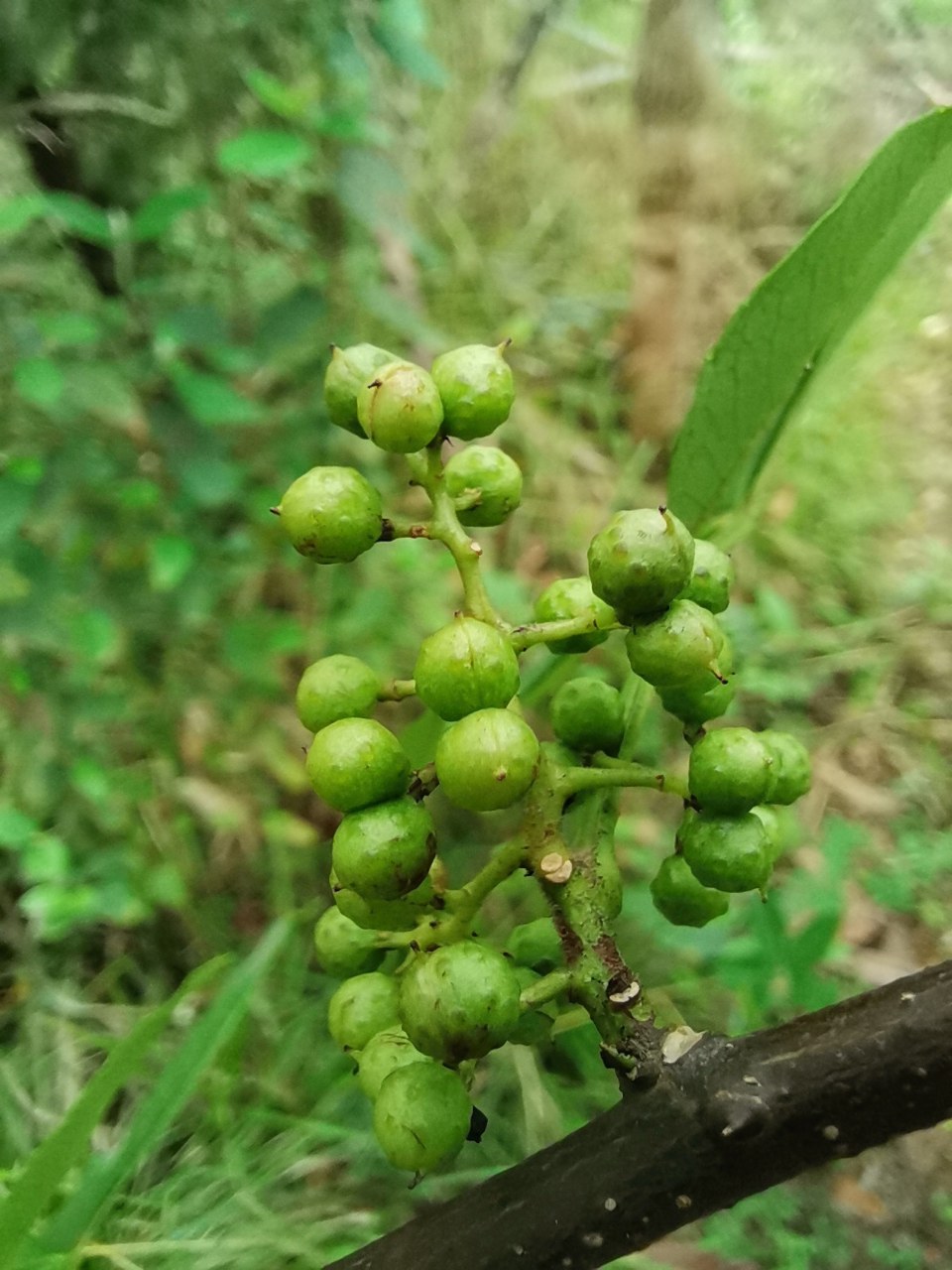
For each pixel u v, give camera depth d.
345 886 0.08
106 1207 0.15
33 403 0.22
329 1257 0.16
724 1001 0.20
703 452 0.11
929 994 0.07
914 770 0.28
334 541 0.09
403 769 0.08
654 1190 0.07
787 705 0.30
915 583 0.33
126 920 0.21
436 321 0.35
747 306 0.10
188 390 0.20
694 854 0.09
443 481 0.09
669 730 0.27
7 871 0.22
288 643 0.24
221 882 0.24
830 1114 0.07
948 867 0.25
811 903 0.19
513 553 0.32
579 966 0.08
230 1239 0.16
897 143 0.08
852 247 0.09
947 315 0.40
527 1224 0.07
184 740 0.25
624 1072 0.07
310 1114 0.19
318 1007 0.20
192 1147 0.17
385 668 0.26
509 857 0.08
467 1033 0.08
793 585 0.33
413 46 0.21
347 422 0.09
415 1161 0.08
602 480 0.34
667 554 0.08
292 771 0.25
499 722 0.08
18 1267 0.10
